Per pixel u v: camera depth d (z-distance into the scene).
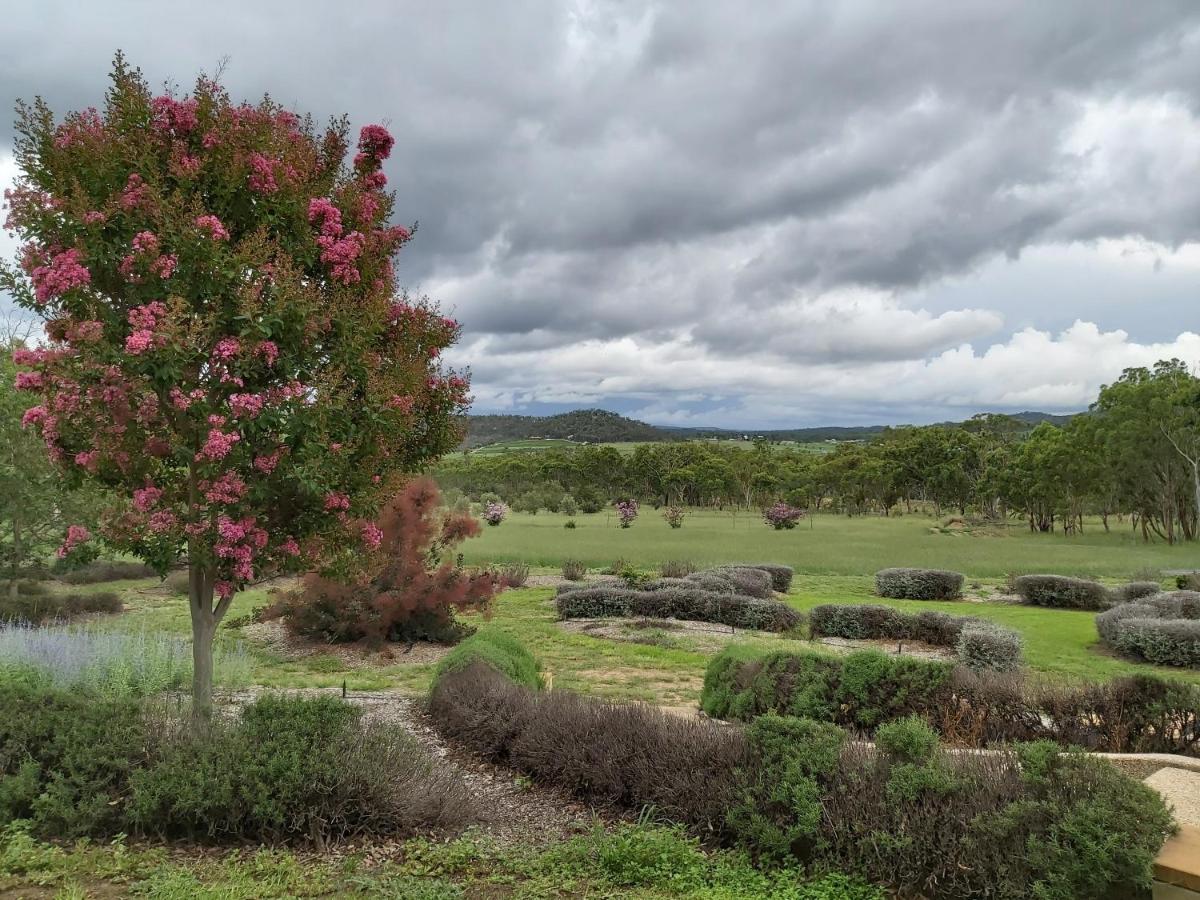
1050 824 3.65
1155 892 3.42
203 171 4.70
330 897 3.57
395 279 5.68
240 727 4.82
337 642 13.20
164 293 4.49
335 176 5.51
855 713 6.82
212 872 3.84
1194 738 6.12
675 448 102.12
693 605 17.16
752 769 4.59
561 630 15.55
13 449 15.15
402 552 12.92
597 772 5.24
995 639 11.35
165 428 4.72
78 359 4.41
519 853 4.27
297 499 4.93
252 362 4.57
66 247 4.46
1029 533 71.44
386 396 4.93
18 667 7.89
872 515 100.75
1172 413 56.59
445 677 7.47
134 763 4.47
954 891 3.75
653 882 3.93
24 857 3.77
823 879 3.94
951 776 4.05
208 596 5.27
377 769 4.54
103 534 4.77
